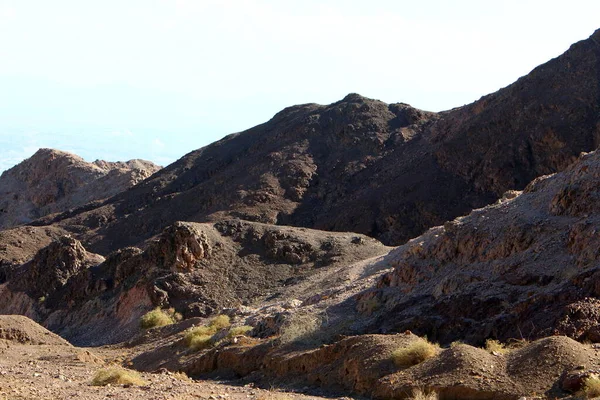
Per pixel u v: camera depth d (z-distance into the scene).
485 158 94.00
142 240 106.12
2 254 92.38
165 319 46.03
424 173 98.19
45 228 105.88
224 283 51.62
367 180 107.69
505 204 29.75
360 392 19.00
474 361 17.48
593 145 87.25
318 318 27.44
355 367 19.84
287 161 115.94
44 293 62.84
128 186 154.88
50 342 35.22
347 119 124.12
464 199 91.19
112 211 121.25
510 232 26.47
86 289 58.47
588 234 23.03
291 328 26.45
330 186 109.56
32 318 60.53
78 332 53.28
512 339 20.69
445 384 16.80
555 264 23.41
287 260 54.62
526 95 99.00
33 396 16.80
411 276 28.44
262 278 52.28
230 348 26.73
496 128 97.38
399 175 102.69
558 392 15.60
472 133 99.12
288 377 22.47
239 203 106.25
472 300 23.61
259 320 31.62
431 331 23.55
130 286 53.34
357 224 93.81
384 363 19.34
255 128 140.38
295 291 44.88
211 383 23.67
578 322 19.59
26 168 178.12
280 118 140.12
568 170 29.14
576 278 21.45
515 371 16.77
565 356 16.72
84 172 166.12
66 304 59.53
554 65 101.88
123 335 47.03
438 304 24.62
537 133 92.06
